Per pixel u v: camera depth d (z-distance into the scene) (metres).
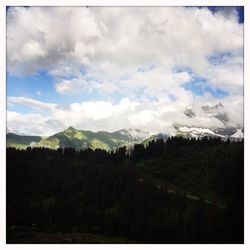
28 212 174.50
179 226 148.38
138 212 169.38
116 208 184.00
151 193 185.38
